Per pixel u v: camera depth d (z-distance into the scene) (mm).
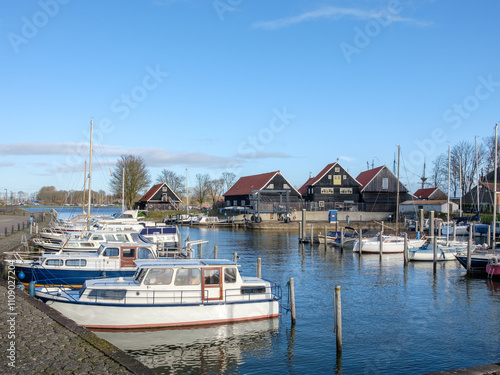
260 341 16078
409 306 21281
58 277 20766
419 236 45469
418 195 91312
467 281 27578
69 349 10852
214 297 17000
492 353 15320
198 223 74250
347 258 37969
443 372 10141
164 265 16953
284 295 23297
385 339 16547
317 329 17531
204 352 14938
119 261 21625
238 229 70812
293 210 74750
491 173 74875
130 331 15984
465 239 51500
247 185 89062
